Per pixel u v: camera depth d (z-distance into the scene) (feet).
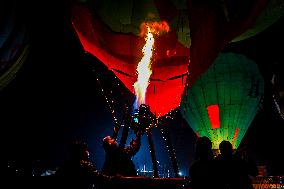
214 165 13.84
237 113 25.17
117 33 23.09
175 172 17.28
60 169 15.19
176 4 22.02
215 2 16.46
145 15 22.58
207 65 16.92
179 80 23.63
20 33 23.91
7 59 23.50
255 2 15.21
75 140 15.81
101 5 21.67
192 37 16.22
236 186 13.65
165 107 23.25
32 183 15.14
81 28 21.06
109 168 17.71
